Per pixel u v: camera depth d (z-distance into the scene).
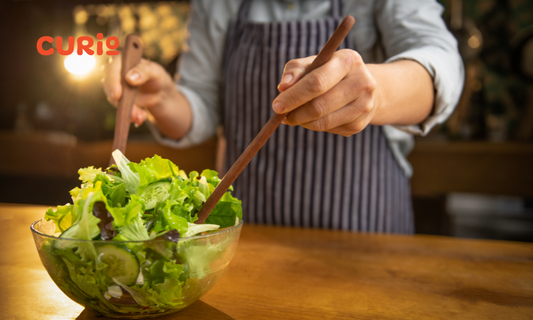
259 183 1.38
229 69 1.43
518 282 0.81
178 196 0.60
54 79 3.63
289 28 1.31
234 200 0.69
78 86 3.26
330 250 0.98
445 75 0.96
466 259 0.93
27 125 3.64
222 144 1.77
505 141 2.63
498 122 3.11
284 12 1.39
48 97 3.69
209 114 1.56
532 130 2.93
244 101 1.39
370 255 0.95
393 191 1.35
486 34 3.52
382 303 0.71
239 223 0.64
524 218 3.41
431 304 0.71
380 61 1.32
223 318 0.66
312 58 0.63
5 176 3.36
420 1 1.18
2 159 3.38
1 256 0.92
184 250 0.53
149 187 0.60
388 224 1.34
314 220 1.34
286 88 0.59
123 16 3.81
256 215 1.40
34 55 3.63
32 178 3.31
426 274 0.84
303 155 1.32
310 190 1.33
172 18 3.89
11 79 3.68
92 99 3.23
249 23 1.39
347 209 1.31
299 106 0.63
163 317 0.65
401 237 1.10
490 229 3.30
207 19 1.49
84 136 3.21
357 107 0.65
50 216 0.59
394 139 1.33
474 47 2.67
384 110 0.84
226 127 1.47
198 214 0.62
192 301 0.61
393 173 1.36
